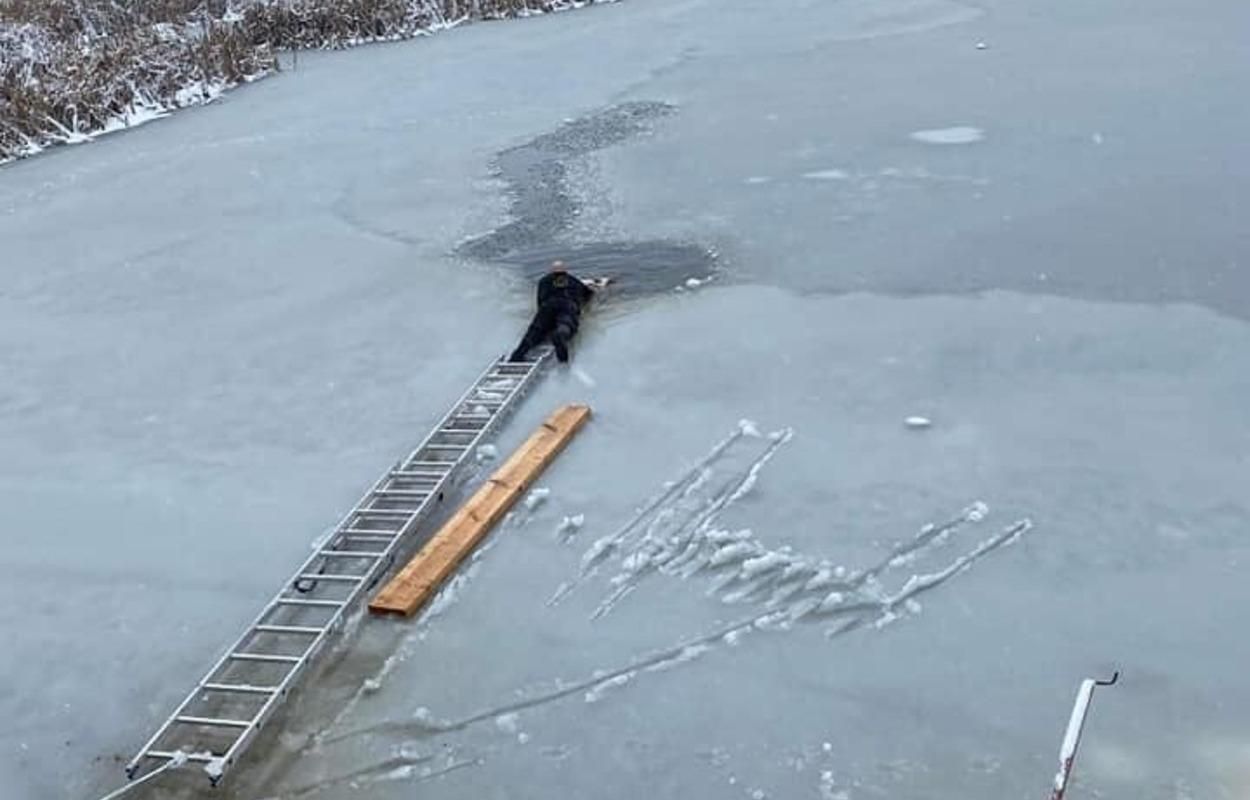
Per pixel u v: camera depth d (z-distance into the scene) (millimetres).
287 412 8227
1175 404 7184
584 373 8305
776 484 6707
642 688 5262
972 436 7012
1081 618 5445
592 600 5887
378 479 7188
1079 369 7707
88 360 9445
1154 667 5109
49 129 17625
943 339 8281
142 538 6867
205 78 20531
